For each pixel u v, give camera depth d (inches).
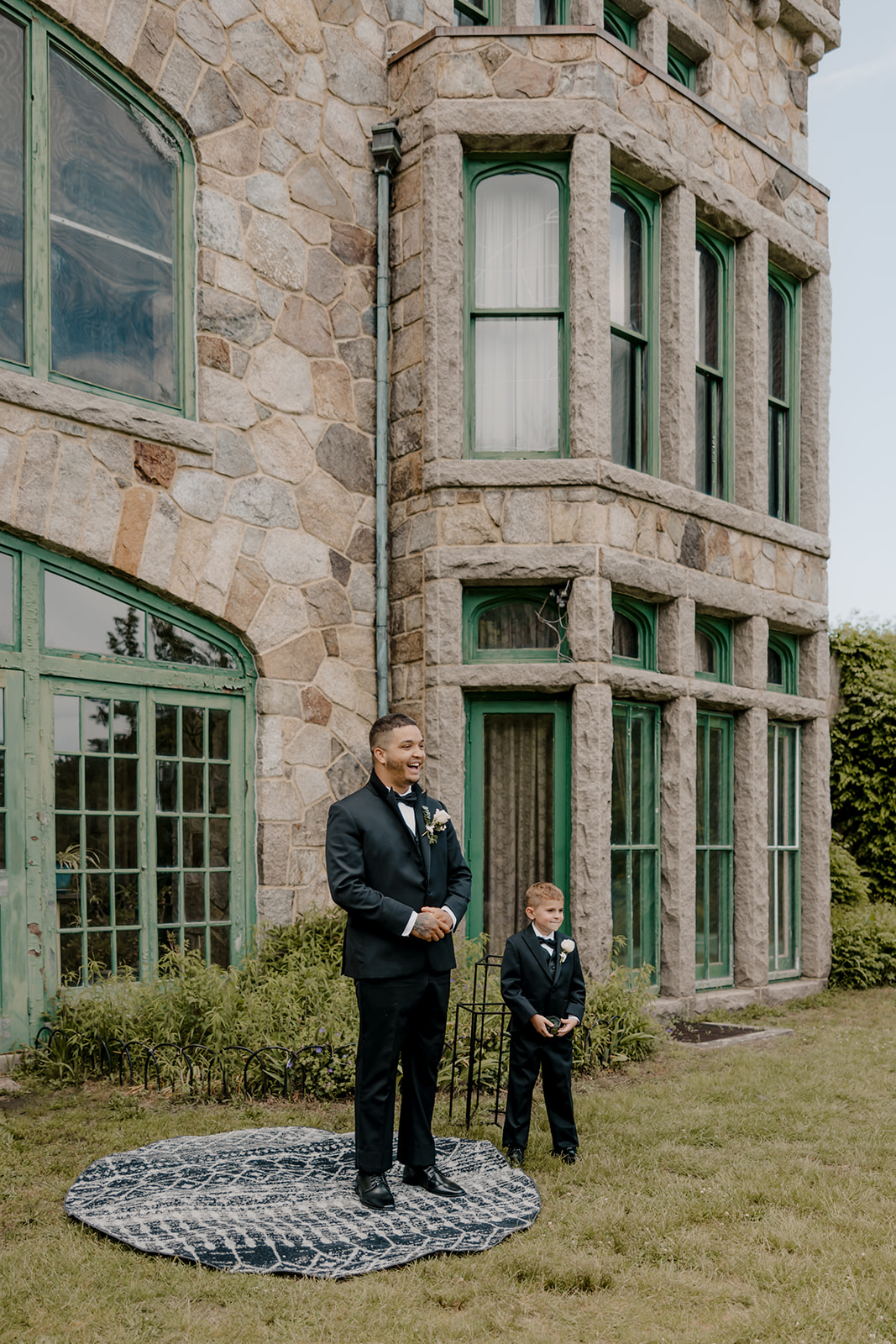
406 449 311.0
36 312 247.3
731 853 356.2
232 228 285.4
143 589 264.8
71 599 253.0
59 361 253.4
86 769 252.1
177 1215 146.9
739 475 365.7
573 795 292.0
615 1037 249.8
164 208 277.7
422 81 309.1
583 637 293.1
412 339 310.3
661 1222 148.4
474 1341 116.5
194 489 271.4
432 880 160.4
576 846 288.5
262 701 283.7
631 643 328.2
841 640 453.1
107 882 254.1
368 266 317.4
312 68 306.3
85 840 250.4
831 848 421.1
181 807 269.4
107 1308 122.3
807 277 400.8
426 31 332.2
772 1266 134.3
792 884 386.6
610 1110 205.6
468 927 295.4
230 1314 121.6
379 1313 121.4
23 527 239.0
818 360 398.0
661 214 336.2
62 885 245.4
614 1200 158.1
